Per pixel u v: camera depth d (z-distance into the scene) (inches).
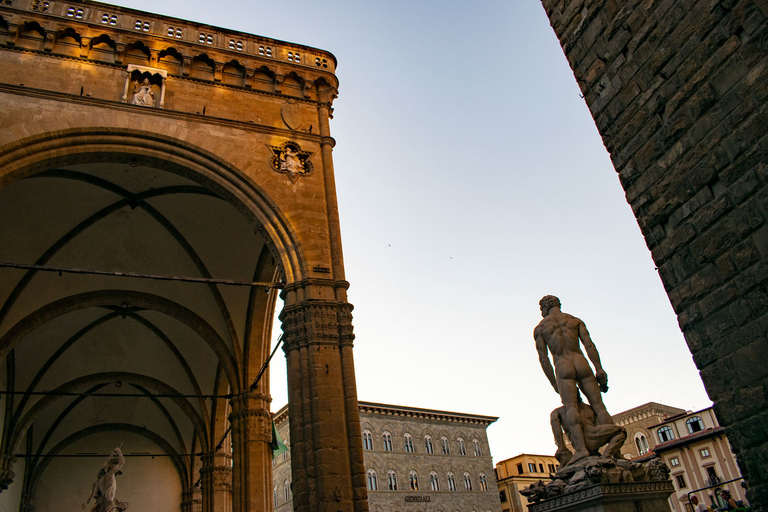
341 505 690.2
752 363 366.3
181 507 1710.1
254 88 997.2
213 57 983.0
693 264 411.8
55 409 1599.4
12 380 1349.7
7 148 760.3
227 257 1190.3
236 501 1071.0
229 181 890.1
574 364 522.6
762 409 358.3
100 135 831.7
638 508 444.1
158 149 865.5
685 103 423.2
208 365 1476.4
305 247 867.4
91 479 1681.8
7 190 970.7
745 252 375.9
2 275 1066.1
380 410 2807.6
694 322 407.8
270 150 936.9
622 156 477.1
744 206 378.3
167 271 1218.0
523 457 3481.8
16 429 1360.7
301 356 779.4
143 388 1641.2
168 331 1423.5
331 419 737.0
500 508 3006.9
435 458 2891.2
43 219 1053.2
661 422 2726.4
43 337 1343.5
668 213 433.1
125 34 928.9
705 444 2217.0
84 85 863.1
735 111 385.7
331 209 919.7
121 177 1024.2
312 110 1021.8
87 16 924.0
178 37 984.3
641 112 460.8
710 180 402.0
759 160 369.1
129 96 891.4
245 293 1211.9
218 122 923.4
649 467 474.3
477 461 3056.1
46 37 864.9
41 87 830.5
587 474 449.1
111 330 1421.0
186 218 1133.1
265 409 1156.5
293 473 724.7
